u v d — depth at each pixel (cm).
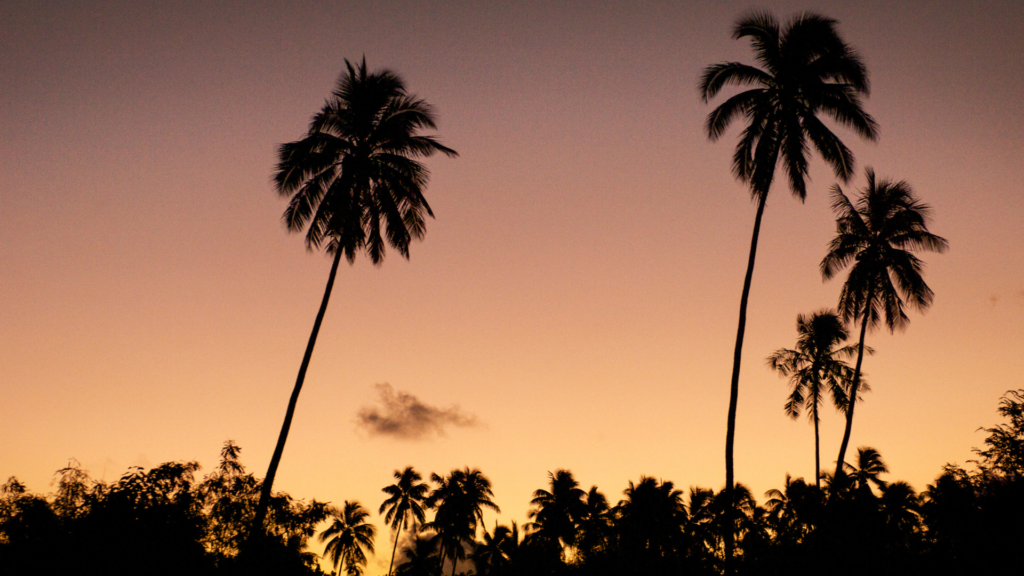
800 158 2355
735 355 2361
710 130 2483
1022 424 2623
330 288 2595
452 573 6253
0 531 2141
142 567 2158
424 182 2741
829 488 3616
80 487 2325
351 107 2728
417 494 6744
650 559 3969
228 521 2734
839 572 2538
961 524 2339
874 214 3378
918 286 3152
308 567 3309
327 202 2564
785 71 2453
